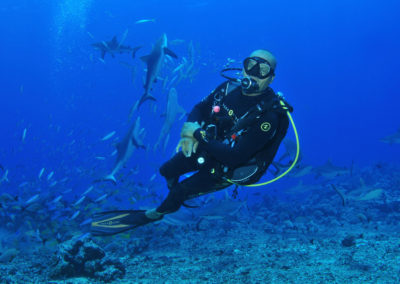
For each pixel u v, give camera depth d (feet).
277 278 16.62
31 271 19.04
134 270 19.27
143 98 22.00
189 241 27.48
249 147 6.39
